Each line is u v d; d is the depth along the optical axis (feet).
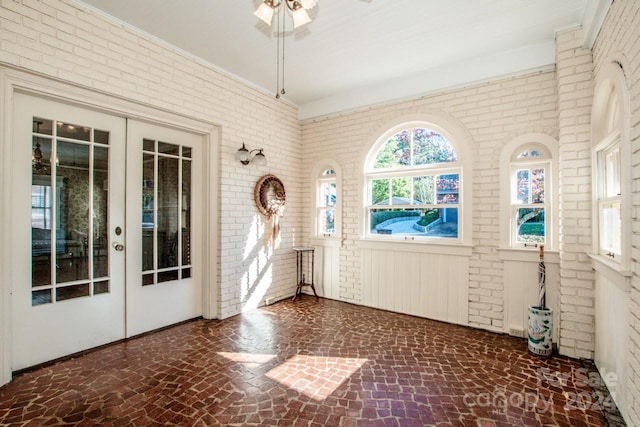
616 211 7.38
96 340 9.14
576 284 8.77
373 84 13.32
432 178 12.53
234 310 12.33
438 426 5.85
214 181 11.87
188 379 7.44
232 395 6.79
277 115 14.52
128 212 9.82
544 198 10.26
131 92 9.16
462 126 11.51
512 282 10.54
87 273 8.97
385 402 6.57
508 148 10.63
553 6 8.20
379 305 13.37
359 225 13.98
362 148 13.98
